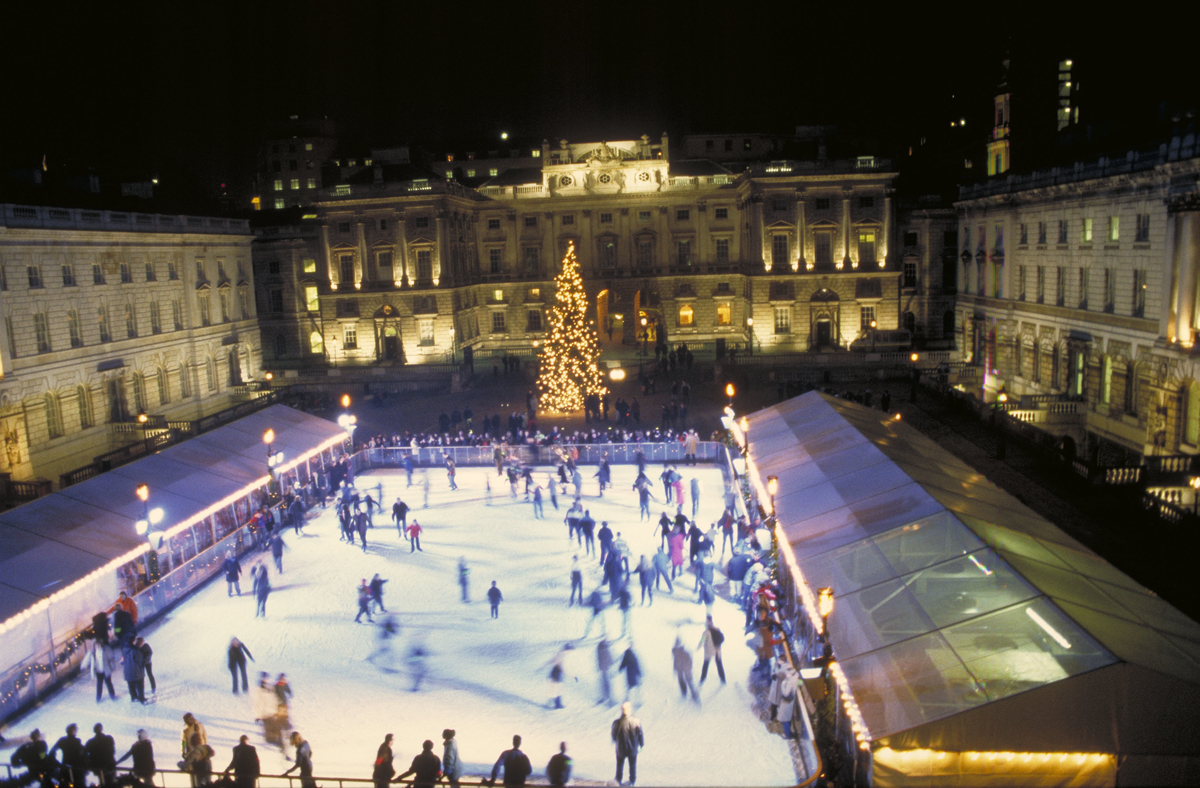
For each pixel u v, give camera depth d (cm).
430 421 6112
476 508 4194
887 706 1614
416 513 4147
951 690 1585
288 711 2253
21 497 4206
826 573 2166
